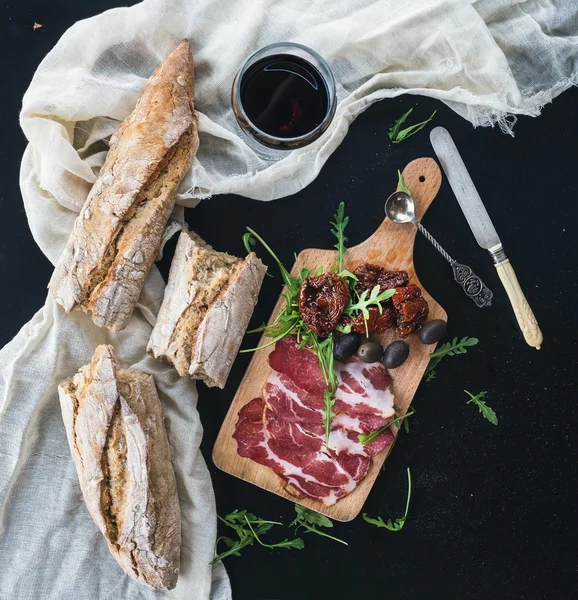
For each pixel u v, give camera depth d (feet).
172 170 2.55
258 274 2.60
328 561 2.82
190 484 2.66
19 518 2.66
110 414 2.48
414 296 2.63
